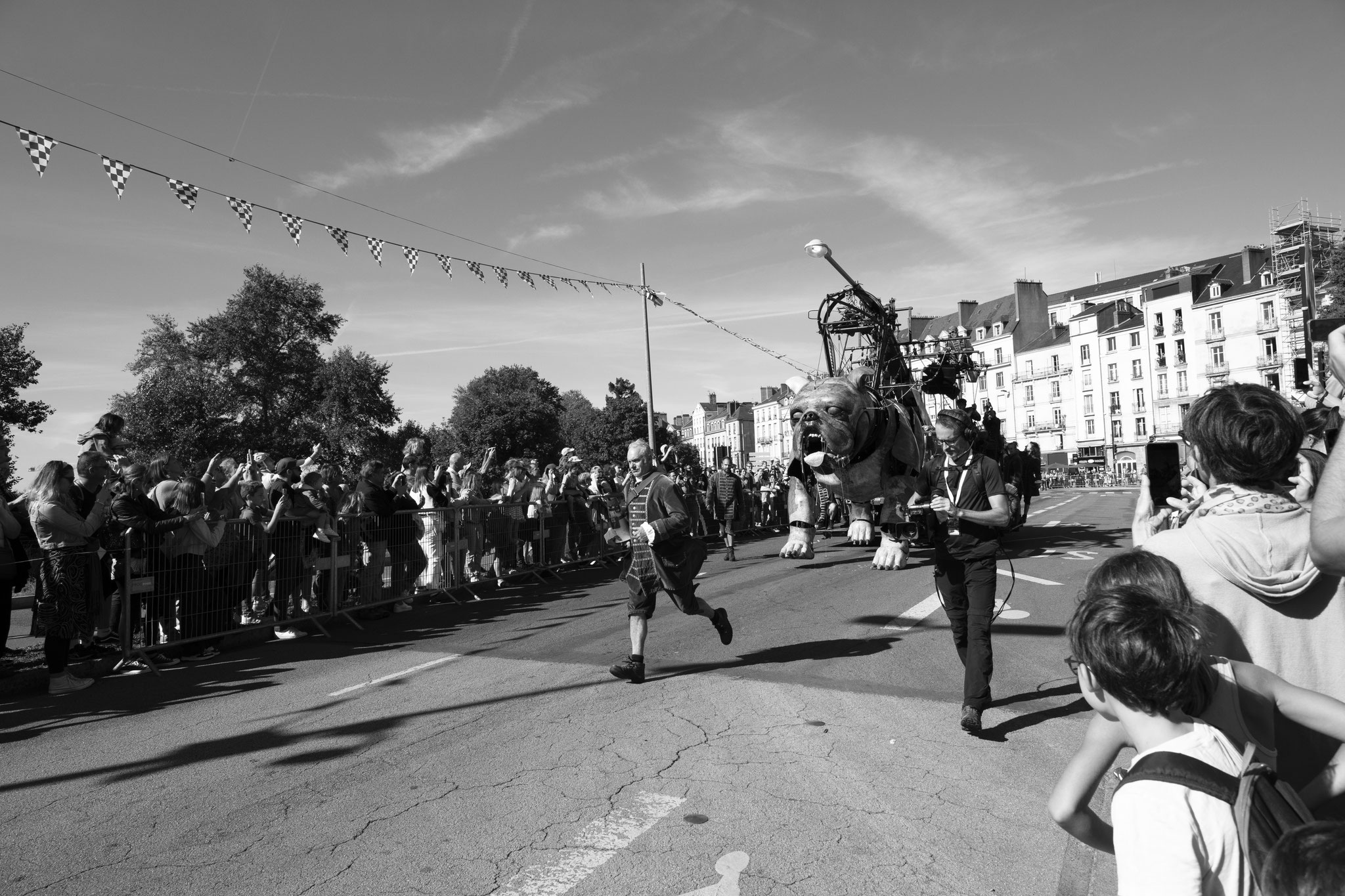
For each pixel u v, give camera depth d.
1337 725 1.73
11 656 7.21
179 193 7.77
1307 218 53.09
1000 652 6.59
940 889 2.99
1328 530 1.74
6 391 45.19
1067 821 1.83
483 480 12.86
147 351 53.97
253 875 3.20
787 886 3.02
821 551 14.59
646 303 21.66
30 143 6.61
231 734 4.98
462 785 4.05
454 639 7.78
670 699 5.44
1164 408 67.69
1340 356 1.92
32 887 3.14
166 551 6.95
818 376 7.91
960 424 4.86
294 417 56.50
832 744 4.51
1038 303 82.56
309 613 8.23
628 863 3.22
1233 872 1.51
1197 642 1.64
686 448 75.81
